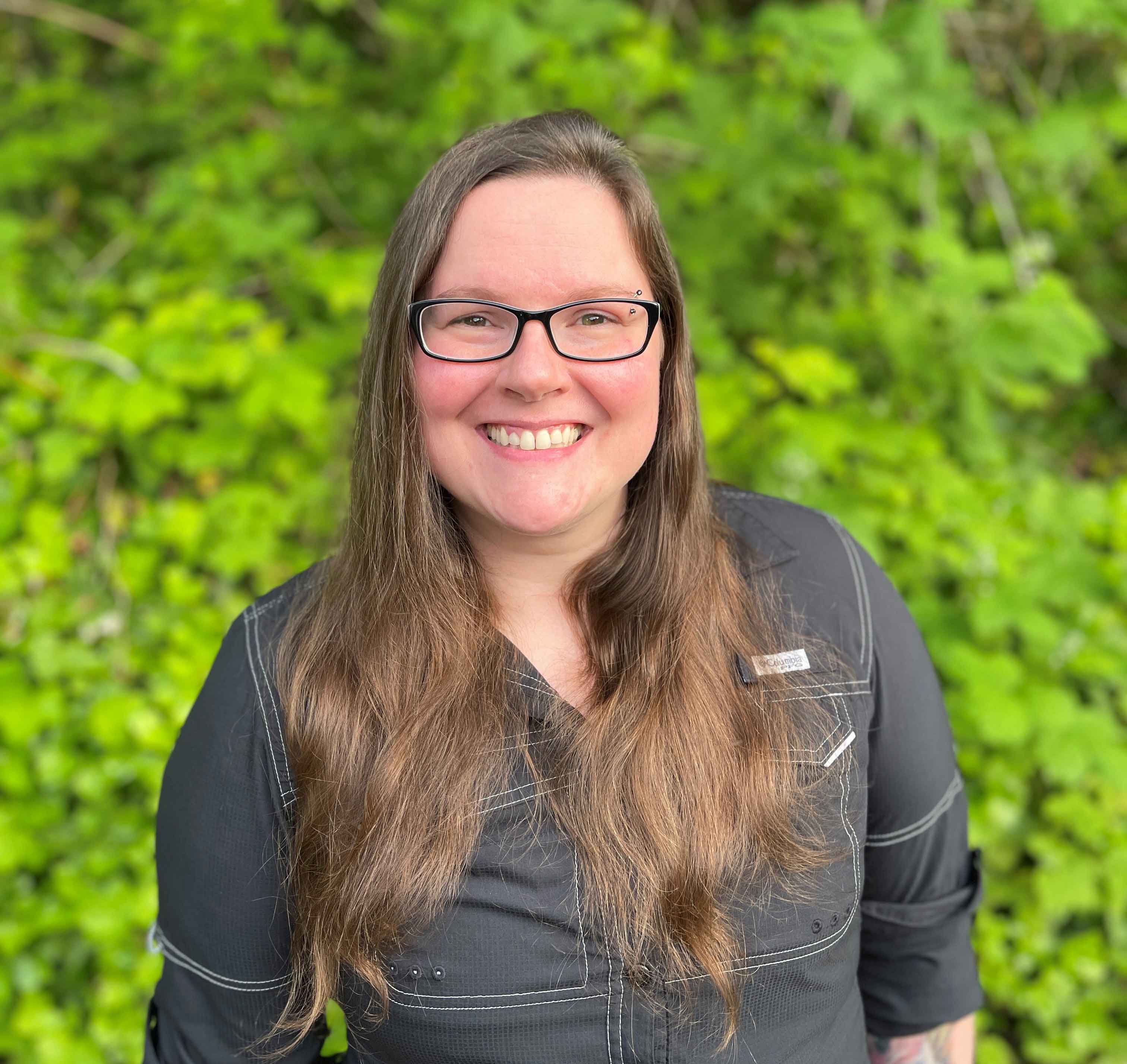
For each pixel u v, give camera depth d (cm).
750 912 99
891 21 237
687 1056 99
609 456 96
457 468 95
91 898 209
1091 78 305
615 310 92
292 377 218
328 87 288
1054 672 224
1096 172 322
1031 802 229
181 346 221
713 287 267
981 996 121
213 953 103
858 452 242
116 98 332
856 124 295
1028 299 230
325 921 97
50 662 218
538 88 267
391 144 283
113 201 301
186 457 223
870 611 112
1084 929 228
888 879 116
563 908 96
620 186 94
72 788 220
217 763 101
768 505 120
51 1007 211
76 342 230
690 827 97
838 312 265
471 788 97
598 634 103
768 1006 102
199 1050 107
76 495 236
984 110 240
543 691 100
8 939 207
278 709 101
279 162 278
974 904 119
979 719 200
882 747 111
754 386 235
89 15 330
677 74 273
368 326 103
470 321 92
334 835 97
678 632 102
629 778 98
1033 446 313
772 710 104
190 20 253
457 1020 97
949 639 223
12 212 314
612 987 97
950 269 228
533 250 88
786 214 283
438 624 100
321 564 113
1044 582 213
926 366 247
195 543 229
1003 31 297
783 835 99
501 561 105
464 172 91
